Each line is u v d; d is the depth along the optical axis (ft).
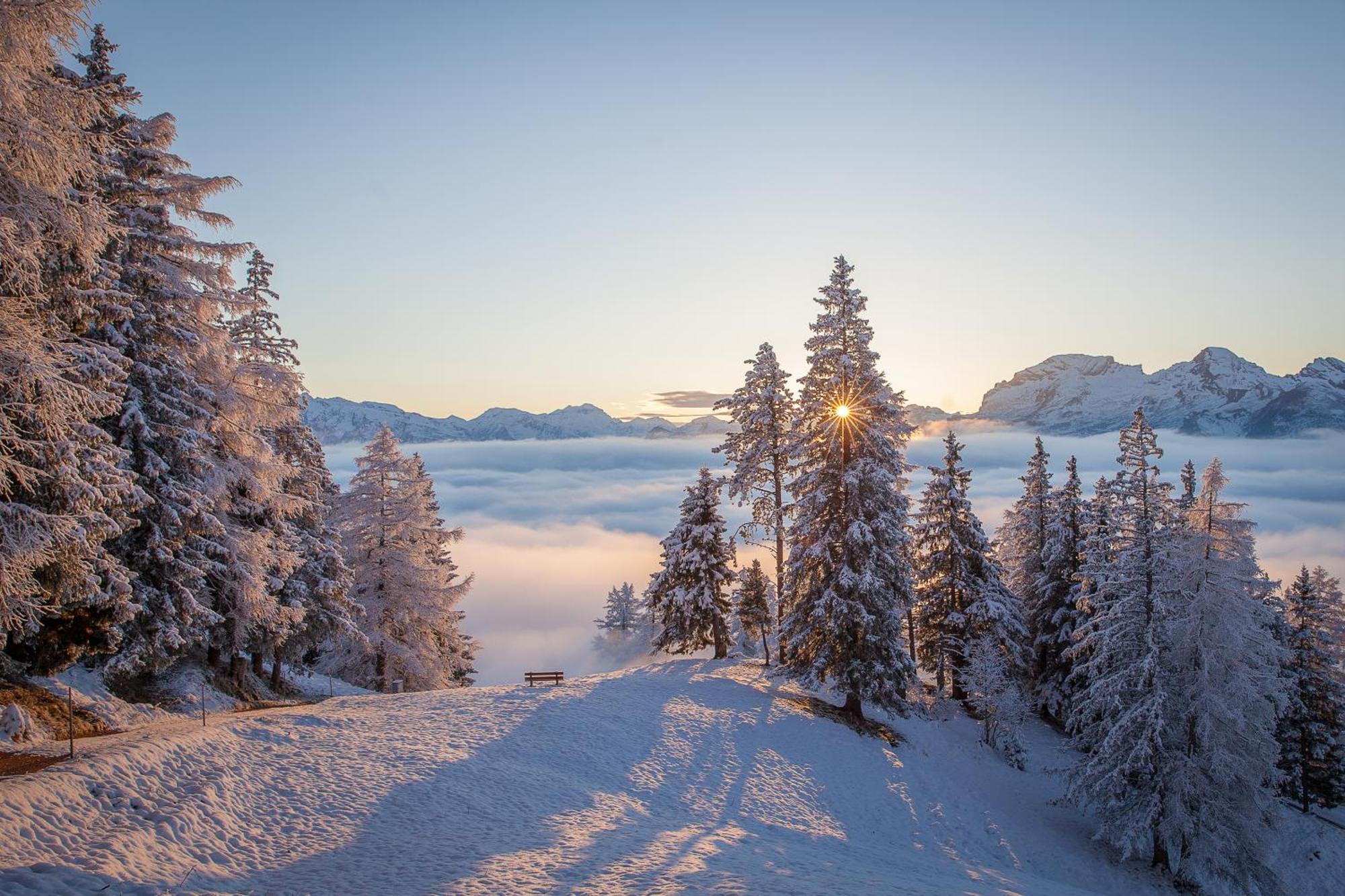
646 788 69.21
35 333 35.96
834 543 95.35
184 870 38.14
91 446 53.47
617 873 44.52
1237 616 74.33
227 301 71.67
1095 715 86.17
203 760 52.06
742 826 64.59
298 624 93.45
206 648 85.05
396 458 122.52
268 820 47.26
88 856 35.96
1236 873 73.36
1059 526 122.93
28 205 35.12
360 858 44.01
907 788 84.02
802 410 102.78
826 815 73.15
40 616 52.70
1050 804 87.92
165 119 68.80
